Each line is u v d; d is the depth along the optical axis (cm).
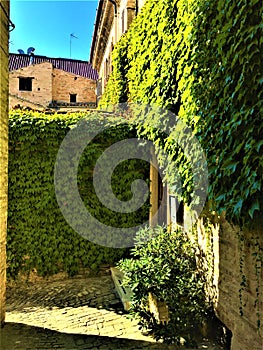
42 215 700
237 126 307
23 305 580
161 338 423
